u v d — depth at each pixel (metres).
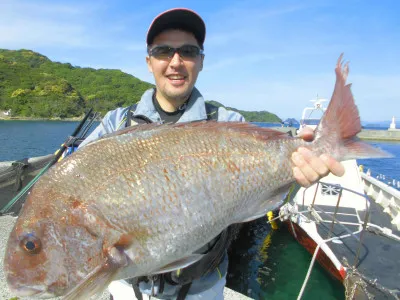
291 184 0.77
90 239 0.63
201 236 0.68
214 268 0.75
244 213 0.73
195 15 0.83
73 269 0.63
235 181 0.71
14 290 0.64
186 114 0.86
